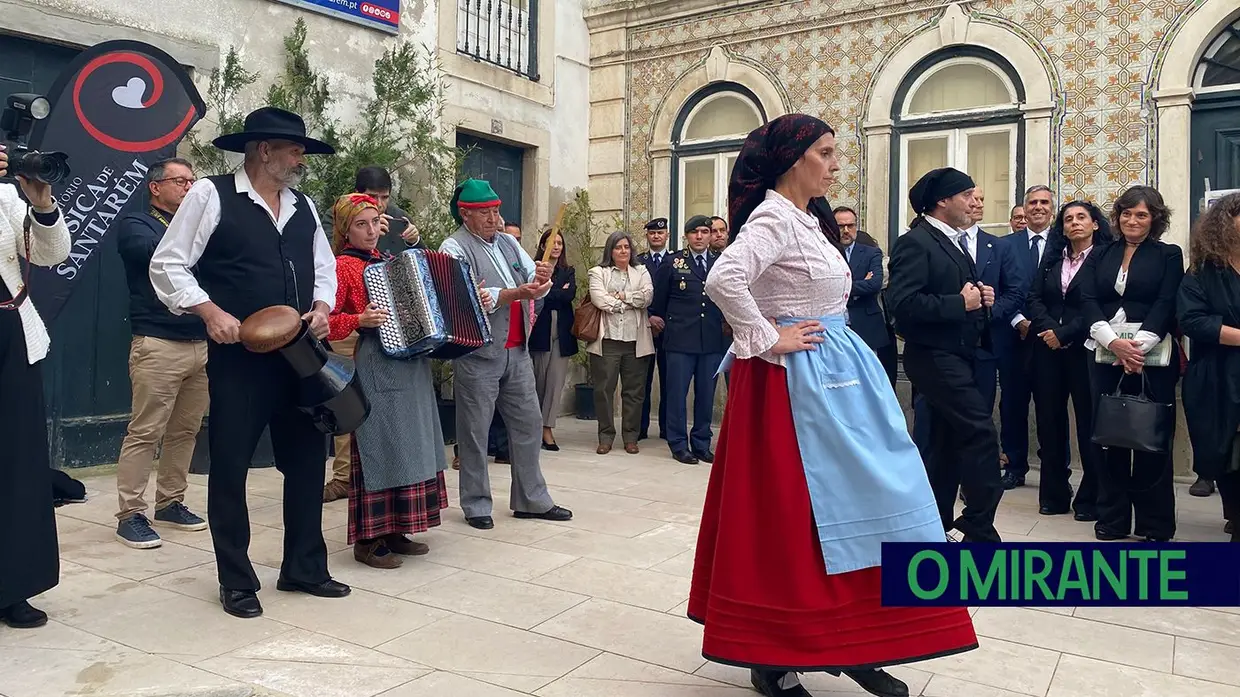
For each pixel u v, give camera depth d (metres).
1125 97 6.78
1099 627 3.37
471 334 4.13
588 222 9.23
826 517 2.46
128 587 3.63
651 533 4.59
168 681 2.71
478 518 4.65
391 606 3.48
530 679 2.81
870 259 6.26
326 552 3.69
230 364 3.30
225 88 6.30
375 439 3.92
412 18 7.62
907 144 7.74
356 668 2.87
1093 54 6.89
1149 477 4.54
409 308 3.93
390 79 7.24
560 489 5.67
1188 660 3.07
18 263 3.17
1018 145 7.26
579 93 9.31
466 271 4.24
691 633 3.23
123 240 4.36
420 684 2.76
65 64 5.72
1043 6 7.07
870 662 2.43
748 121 8.56
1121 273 4.73
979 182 7.46
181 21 6.13
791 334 2.53
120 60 5.37
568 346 7.16
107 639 3.07
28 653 2.92
